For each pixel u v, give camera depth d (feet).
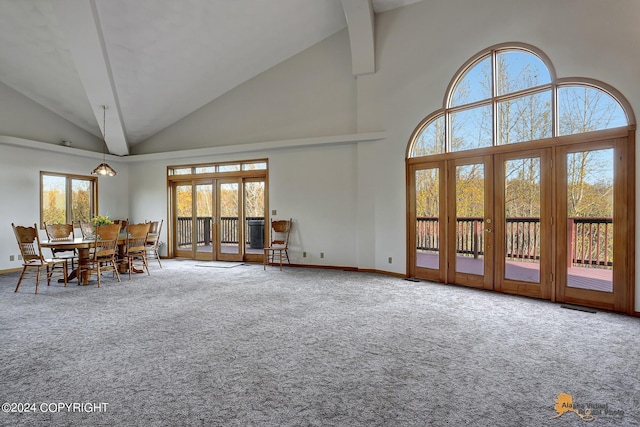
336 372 7.94
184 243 27.20
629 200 12.20
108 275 19.89
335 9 19.69
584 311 12.66
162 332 10.54
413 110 18.56
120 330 10.72
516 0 15.07
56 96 22.25
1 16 16.14
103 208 27.14
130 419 6.15
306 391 7.11
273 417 6.21
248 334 10.37
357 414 6.30
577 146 13.38
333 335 10.28
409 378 7.66
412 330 10.71
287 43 21.68
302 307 13.24
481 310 12.82
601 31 12.76
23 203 21.94
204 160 25.75
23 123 22.04
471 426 5.95
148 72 20.66
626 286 12.30
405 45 18.81
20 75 20.43
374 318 11.89
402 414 6.30
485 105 16.25
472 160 16.44
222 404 6.63
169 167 27.22
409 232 18.80
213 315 12.25
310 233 22.45
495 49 15.72
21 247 15.89
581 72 13.24
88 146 26.09
